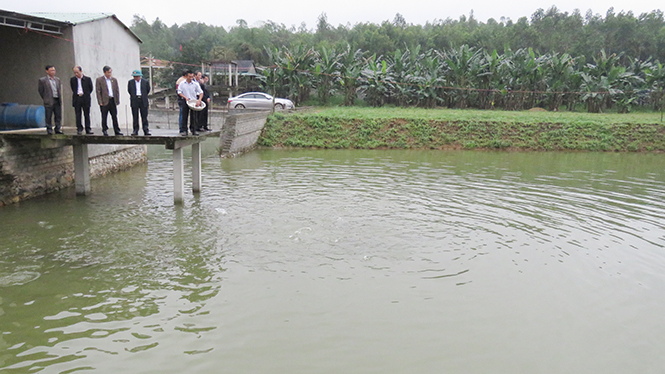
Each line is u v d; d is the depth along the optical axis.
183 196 12.80
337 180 15.73
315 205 12.14
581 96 35.94
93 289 7.20
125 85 16.67
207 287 7.34
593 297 7.39
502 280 7.89
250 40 57.34
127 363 5.45
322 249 9.02
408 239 9.70
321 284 7.52
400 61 37.06
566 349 5.95
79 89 11.31
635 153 25.06
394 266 8.32
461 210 12.02
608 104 37.16
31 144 12.30
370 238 9.70
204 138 13.61
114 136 11.42
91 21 14.17
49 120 11.20
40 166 12.84
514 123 26.98
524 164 20.45
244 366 5.43
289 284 7.50
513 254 9.05
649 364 5.68
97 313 6.52
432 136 26.12
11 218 10.61
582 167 19.89
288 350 5.75
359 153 23.27
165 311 6.60
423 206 12.30
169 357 5.57
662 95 36.44
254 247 9.05
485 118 27.80
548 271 8.31
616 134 26.44
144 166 18.33
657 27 56.25
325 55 36.78
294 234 9.81
